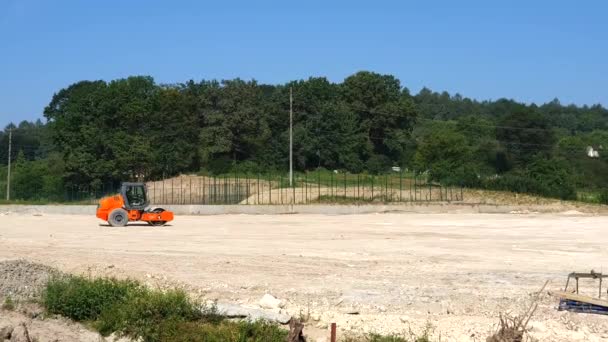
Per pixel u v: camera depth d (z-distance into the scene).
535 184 70.25
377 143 108.25
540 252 28.73
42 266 19.84
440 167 81.19
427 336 13.67
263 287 18.95
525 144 104.94
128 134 87.81
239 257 25.31
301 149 95.88
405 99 110.12
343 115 99.44
